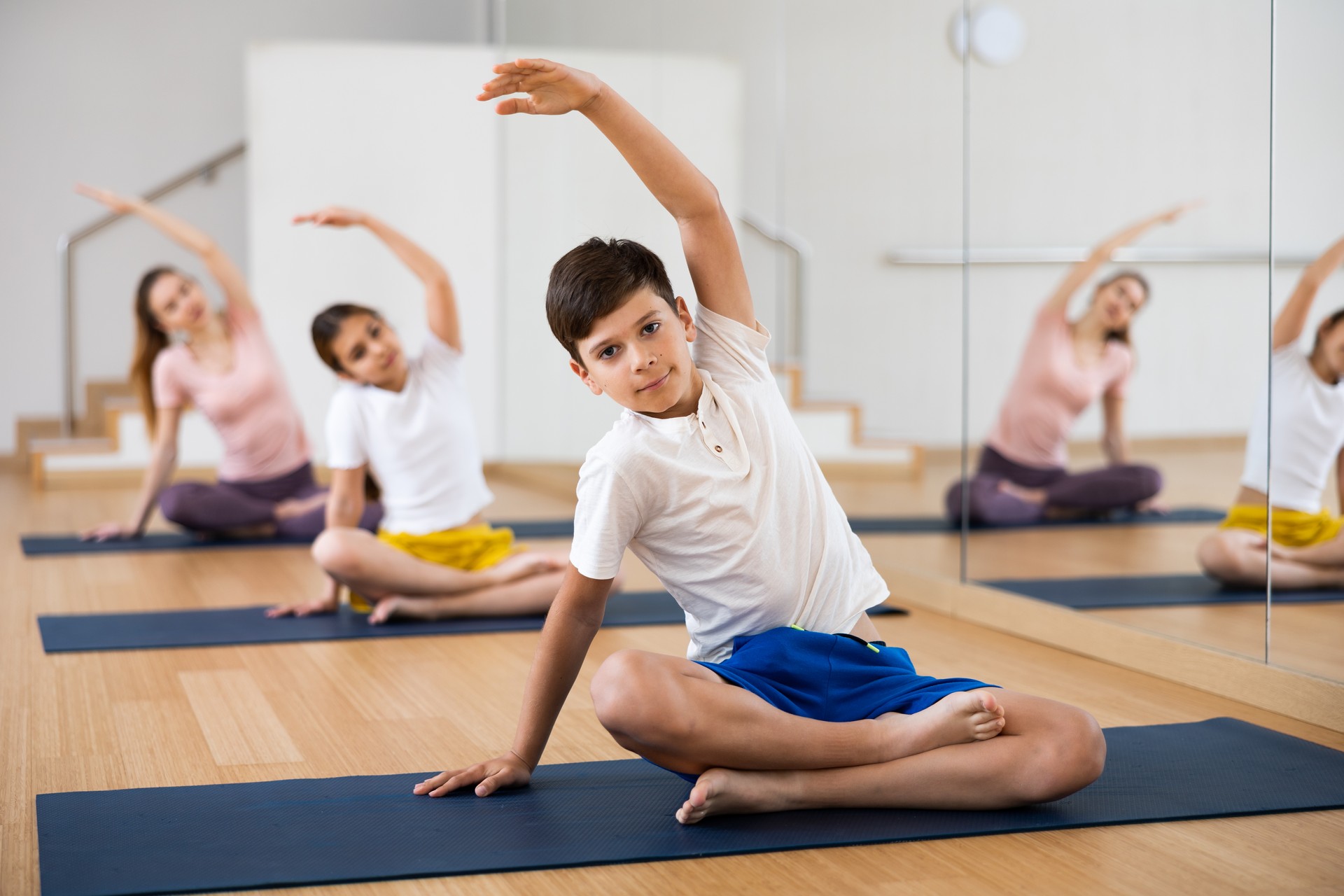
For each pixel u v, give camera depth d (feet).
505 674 7.59
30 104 21.50
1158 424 7.94
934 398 9.97
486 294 20.15
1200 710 6.92
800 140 11.57
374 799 5.26
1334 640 6.55
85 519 15.10
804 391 11.48
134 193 21.97
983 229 9.41
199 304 13.51
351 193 19.62
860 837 4.81
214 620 9.16
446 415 9.25
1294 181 6.98
